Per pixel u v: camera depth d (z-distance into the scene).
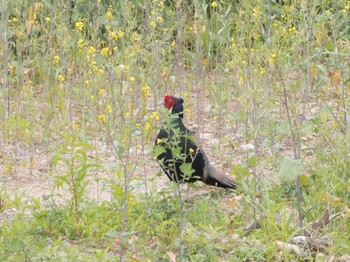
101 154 13.48
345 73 13.43
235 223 10.64
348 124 11.62
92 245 10.05
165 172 11.57
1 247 9.23
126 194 10.07
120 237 9.23
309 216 10.49
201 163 11.64
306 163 12.53
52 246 9.64
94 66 13.88
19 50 15.09
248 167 11.19
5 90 15.08
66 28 15.12
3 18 14.54
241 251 9.74
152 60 14.68
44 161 13.33
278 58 10.80
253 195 10.56
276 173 11.77
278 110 14.43
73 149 10.73
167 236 9.89
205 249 9.67
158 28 16.55
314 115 13.54
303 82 13.30
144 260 9.50
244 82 11.80
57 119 14.58
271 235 9.98
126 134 12.23
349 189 10.66
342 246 9.70
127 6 15.10
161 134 11.38
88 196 11.52
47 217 10.42
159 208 10.91
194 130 14.98
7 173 12.67
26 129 13.35
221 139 14.38
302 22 12.69
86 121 14.43
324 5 13.99
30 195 11.91
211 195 12.12
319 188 11.18
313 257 9.73
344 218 10.21
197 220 10.76
